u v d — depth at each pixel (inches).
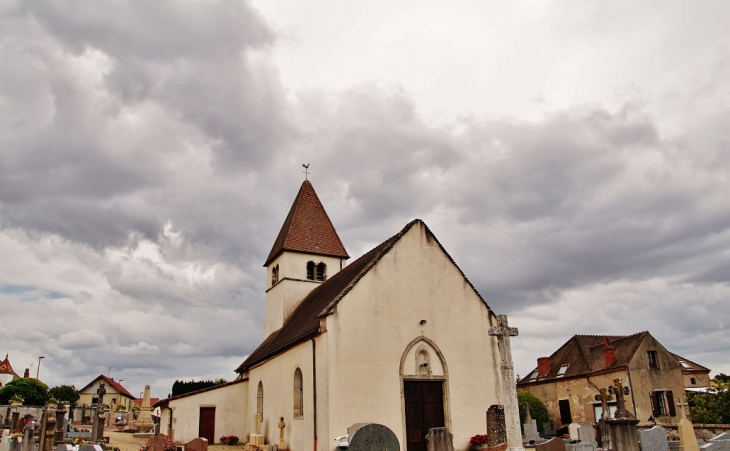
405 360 870.4
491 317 983.0
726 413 1233.4
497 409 809.5
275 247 1480.1
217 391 1218.0
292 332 1039.0
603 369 1533.0
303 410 873.5
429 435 696.4
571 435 1113.4
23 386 2258.9
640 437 776.9
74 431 1427.2
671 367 1494.8
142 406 1299.2
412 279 926.4
